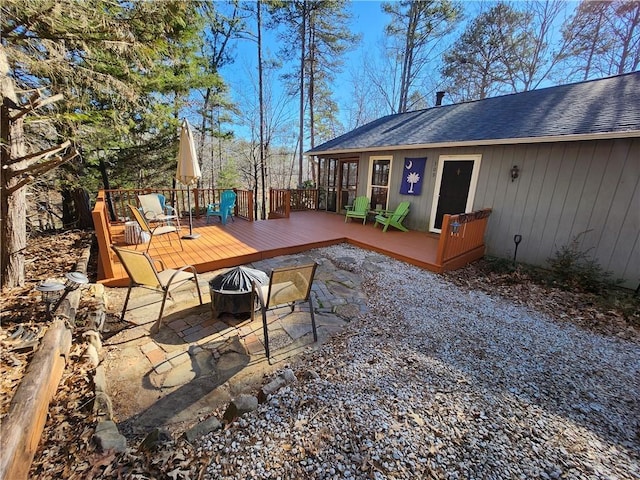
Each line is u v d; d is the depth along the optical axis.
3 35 3.22
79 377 1.99
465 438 1.71
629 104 4.66
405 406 1.94
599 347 2.87
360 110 19.50
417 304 3.60
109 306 3.24
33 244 5.09
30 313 2.48
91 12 3.46
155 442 1.57
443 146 6.05
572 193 4.77
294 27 13.58
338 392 2.05
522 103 6.61
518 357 2.63
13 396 1.45
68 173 6.26
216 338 2.73
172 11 4.20
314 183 12.38
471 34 14.30
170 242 5.45
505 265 4.98
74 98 4.28
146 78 6.77
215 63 13.41
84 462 1.38
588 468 1.56
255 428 1.73
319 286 4.01
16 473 1.18
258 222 7.71
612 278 4.50
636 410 2.05
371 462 1.53
